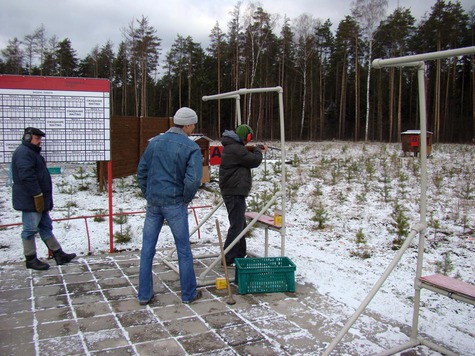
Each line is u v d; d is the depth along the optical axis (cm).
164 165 393
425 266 529
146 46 3725
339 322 365
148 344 321
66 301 404
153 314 377
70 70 4228
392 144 2678
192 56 4222
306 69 4209
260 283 433
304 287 453
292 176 1264
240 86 3966
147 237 403
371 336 341
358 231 703
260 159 504
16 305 394
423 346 327
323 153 1944
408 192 988
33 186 477
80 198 938
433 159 1616
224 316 374
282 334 340
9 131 520
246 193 504
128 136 1053
